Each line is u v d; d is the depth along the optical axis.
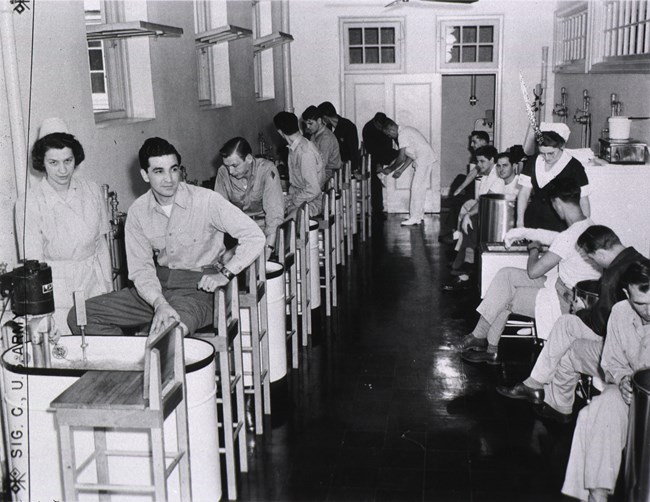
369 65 10.34
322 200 6.18
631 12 6.29
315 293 5.79
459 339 5.21
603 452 2.90
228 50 7.54
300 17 10.23
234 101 7.80
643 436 2.64
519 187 6.09
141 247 3.37
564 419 3.85
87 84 4.54
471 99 10.70
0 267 3.26
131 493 2.78
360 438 3.74
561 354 3.80
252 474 3.41
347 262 7.55
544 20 9.92
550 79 10.02
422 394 4.28
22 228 3.46
